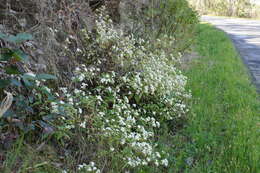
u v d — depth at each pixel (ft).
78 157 9.23
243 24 64.08
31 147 8.99
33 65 10.28
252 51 32.58
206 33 41.96
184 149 11.47
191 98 15.62
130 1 19.01
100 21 15.30
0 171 7.72
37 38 10.99
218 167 10.21
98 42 13.43
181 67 21.95
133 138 9.50
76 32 13.37
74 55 12.75
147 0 21.26
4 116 8.13
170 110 13.48
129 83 12.96
